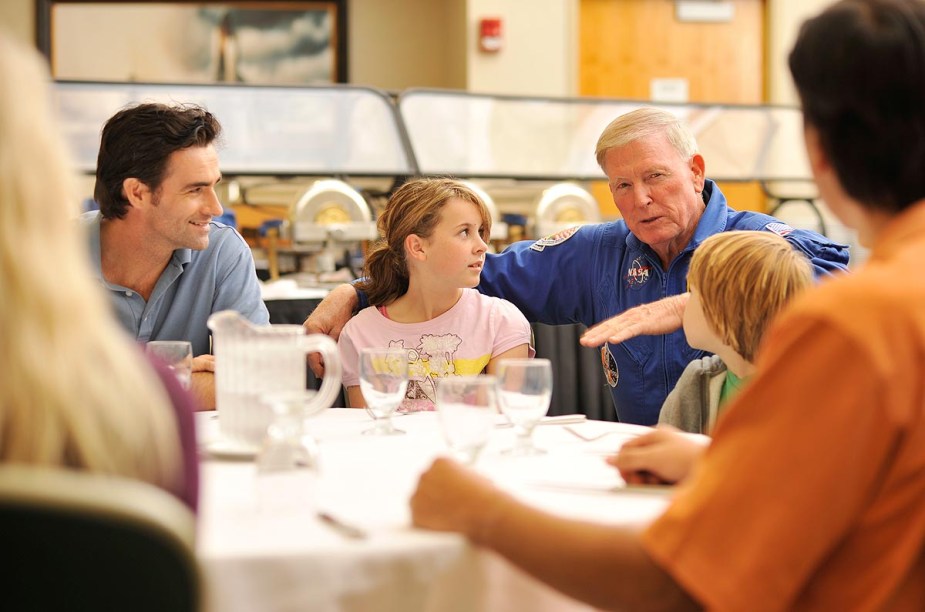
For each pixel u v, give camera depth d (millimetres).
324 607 835
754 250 1405
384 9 7328
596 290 2225
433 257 2059
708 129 4926
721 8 7125
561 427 1508
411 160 4391
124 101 4066
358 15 7289
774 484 733
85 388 674
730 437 774
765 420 754
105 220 2031
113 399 686
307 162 4273
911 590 734
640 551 803
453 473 911
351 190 3922
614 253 2211
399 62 7379
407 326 2086
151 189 1956
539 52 6867
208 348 2129
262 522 920
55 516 598
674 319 1677
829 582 754
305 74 7234
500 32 6742
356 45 7312
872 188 786
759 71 7211
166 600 629
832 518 722
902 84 756
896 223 782
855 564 743
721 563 748
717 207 2100
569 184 4438
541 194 4422
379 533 890
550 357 2740
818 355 728
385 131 4387
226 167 4188
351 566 840
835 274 1852
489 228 2121
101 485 618
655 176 2021
